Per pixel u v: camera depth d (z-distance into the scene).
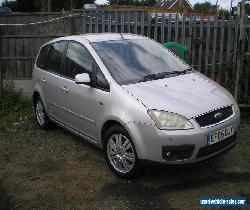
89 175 4.91
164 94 4.55
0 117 8.20
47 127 6.79
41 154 5.70
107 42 5.52
